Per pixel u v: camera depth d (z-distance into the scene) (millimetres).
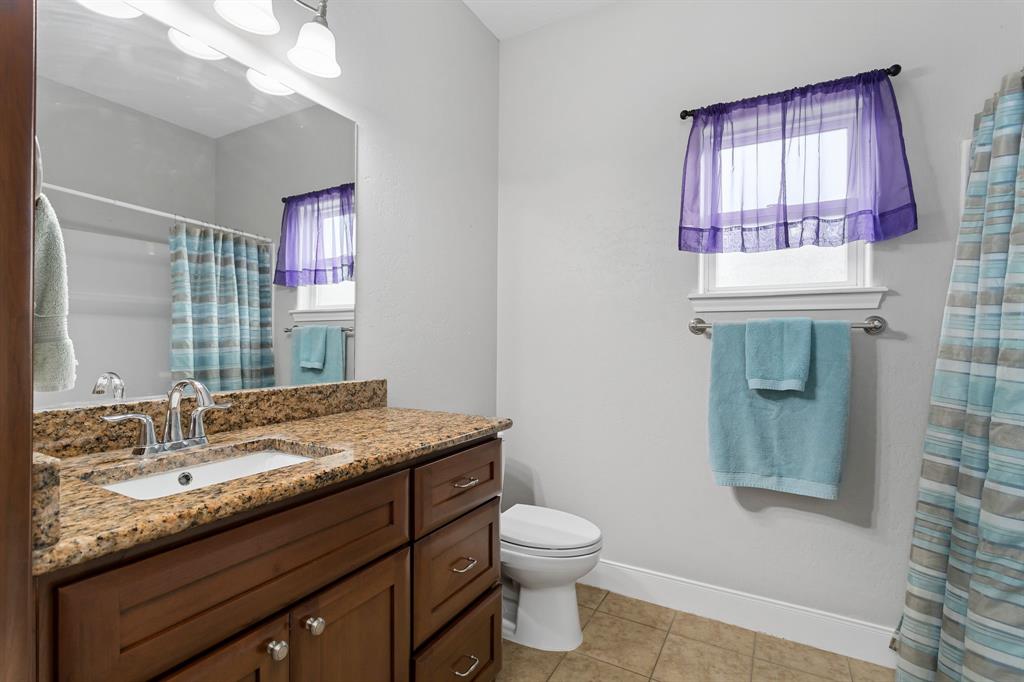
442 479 1239
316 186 1576
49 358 993
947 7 1649
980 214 1445
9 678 438
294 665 860
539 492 2381
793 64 1876
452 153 2170
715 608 1973
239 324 1362
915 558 1506
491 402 2451
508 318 2477
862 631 1726
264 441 1219
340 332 1649
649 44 2148
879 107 1676
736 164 1910
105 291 1091
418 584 1159
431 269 2047
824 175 1763
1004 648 1206
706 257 2023
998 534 1240
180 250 1233
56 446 993
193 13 1271
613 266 2209
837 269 1868
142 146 1167
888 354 1714
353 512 982
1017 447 1235
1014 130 1358
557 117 2355
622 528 2182
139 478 969
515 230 2463
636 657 1723
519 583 1854
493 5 2250
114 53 1128
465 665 1329
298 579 866
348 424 1421
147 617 659
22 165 451
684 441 2055
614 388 2203
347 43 1665
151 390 1169
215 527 749
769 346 1782
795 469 1763
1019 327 1260
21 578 448
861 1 1771
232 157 1353
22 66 451
